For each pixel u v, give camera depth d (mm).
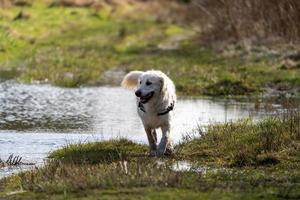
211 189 10195
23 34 35938
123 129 16609
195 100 21656
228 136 14133
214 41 33594
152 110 13398
